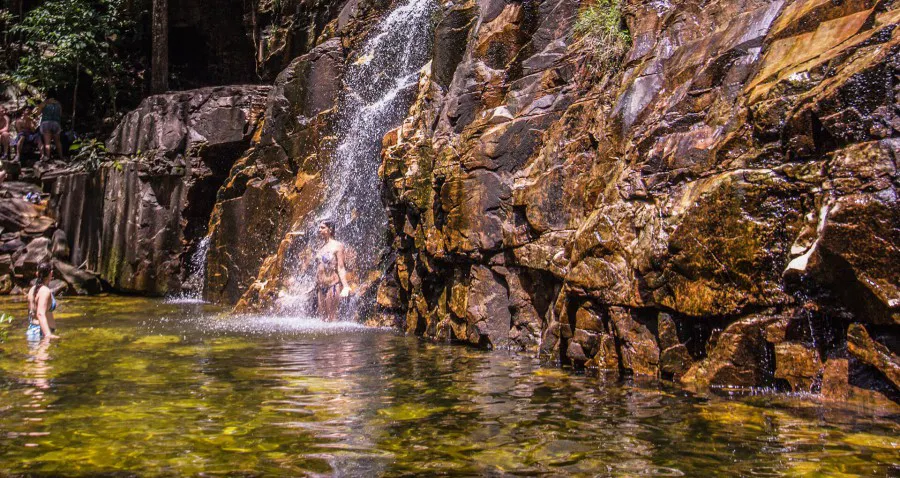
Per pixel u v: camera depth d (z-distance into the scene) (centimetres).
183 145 1703
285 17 1695
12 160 1958
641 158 614
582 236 620
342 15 1429
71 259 1781
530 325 724
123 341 813
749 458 345
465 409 457
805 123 479
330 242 1056
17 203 1761
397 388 529
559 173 716
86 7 2141
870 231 418
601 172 676
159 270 1656
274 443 381
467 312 768
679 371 538
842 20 535
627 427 405
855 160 438
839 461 338
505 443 378
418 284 892
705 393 485
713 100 594
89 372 604
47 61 2044
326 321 1042
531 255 711
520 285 740
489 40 886
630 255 580
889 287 412
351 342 797
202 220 1697
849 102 455
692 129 592
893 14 494
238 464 346
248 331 909
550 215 712
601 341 603
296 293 1148
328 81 1335
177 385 545
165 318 1089
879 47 465
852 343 437
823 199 450
